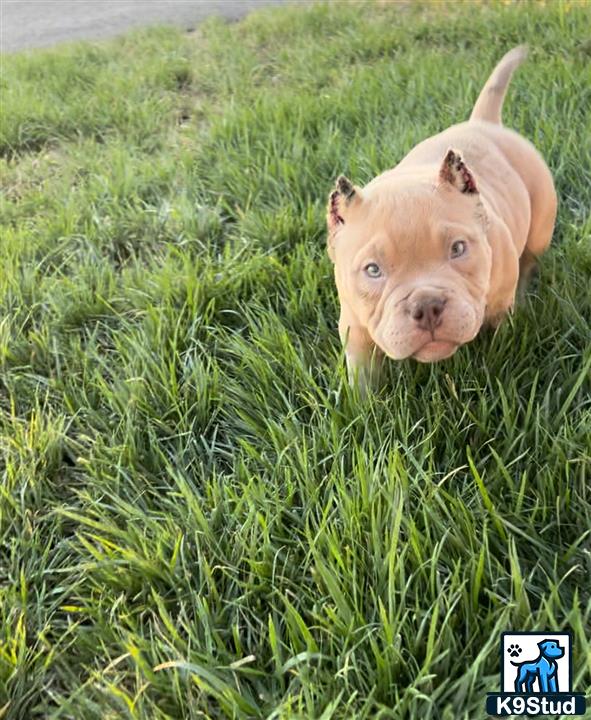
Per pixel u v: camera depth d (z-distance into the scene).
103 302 0.59
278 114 0.83
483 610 0.34
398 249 0.39
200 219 0.68
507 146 0.53
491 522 0.37
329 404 0.44
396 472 0.38
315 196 0.70
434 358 0.39
